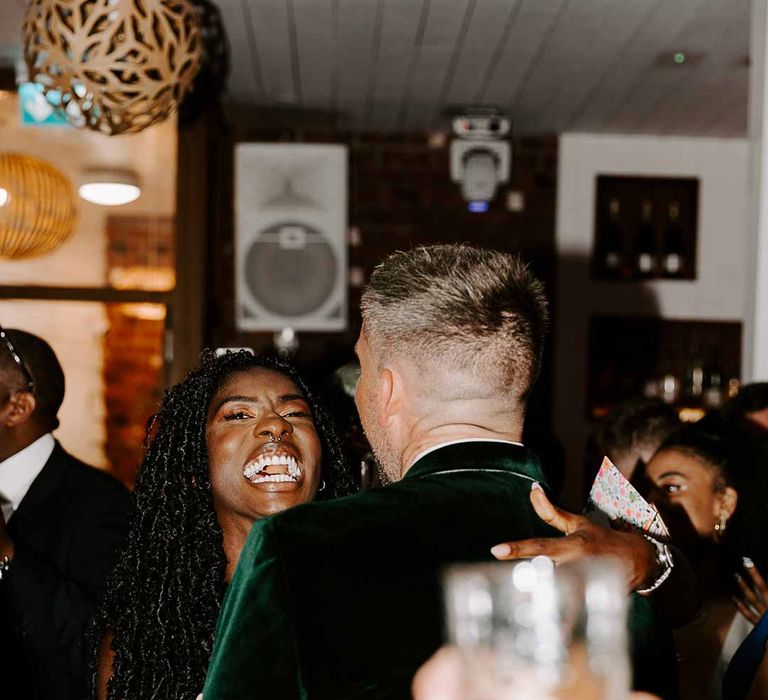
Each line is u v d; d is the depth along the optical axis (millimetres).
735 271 4891
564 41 3551
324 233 4711
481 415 1040
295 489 1494
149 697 1461
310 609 900
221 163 4789
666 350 4879
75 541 2025
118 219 4094
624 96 4207
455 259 1069
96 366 4188
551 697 778
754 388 2641
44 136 3996
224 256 4797
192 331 4055
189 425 1554
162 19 2502
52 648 1821
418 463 1028
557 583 814
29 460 2086
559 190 4875
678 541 1948
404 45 3629
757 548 1875
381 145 4879
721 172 4895
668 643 1029
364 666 882
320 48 3672
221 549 1540
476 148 4703
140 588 1521
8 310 4156
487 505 976
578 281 4871
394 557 925
